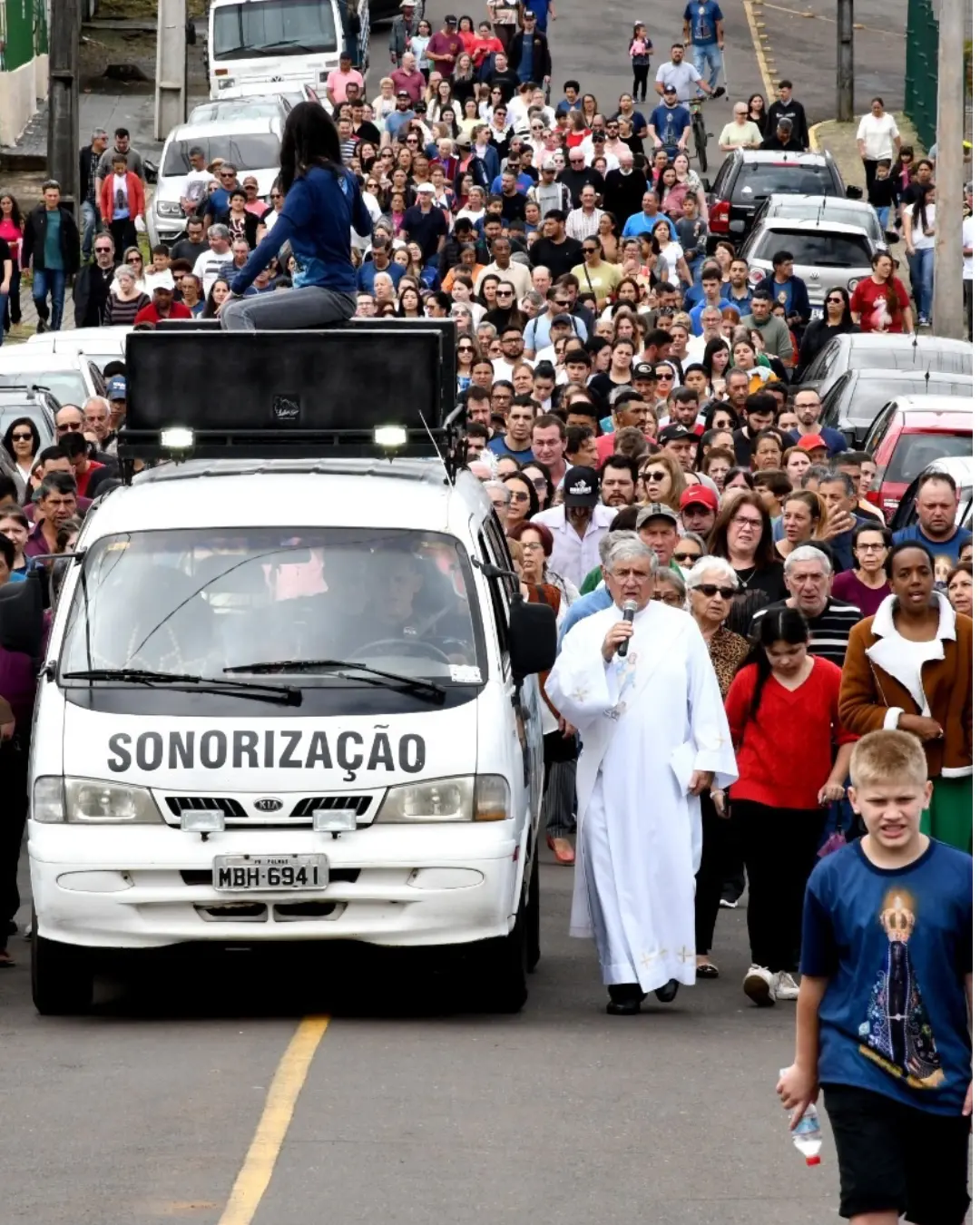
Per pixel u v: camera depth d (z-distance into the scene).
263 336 31.94
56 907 28.00
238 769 27.91
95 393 63.44
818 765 30.61
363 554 29.55
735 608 35.34
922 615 29.88
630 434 48.22
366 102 124.50
